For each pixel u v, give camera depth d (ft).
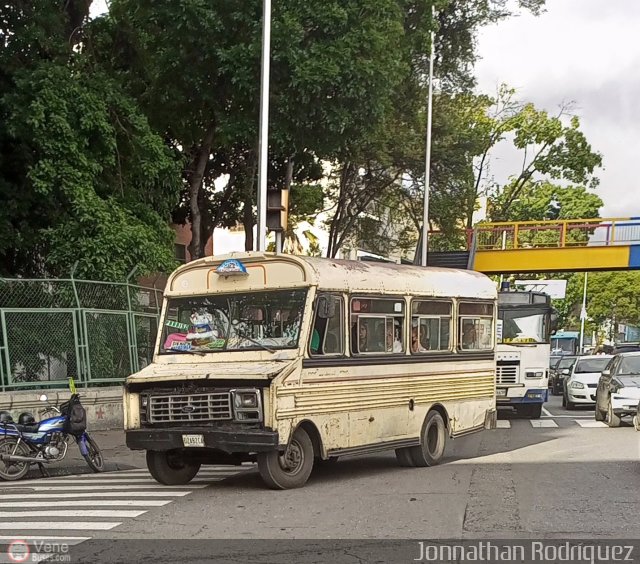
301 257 34.22
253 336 34.14
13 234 57.72
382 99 65.26
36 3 59.88
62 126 54.13
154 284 74.54
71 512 28.66
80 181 55.67
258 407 31.12
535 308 72.13
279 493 31.91
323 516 27.22
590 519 26.43
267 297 34.40
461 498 30.50
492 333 48.37
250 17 61.82
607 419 61.67
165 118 72.90
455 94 123.65
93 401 54.54
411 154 107.34
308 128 64.54
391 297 38.75
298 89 61.00
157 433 32.48
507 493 31.58
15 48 58.08
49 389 52.54
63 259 55.47
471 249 114.52
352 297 36.04
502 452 46.29
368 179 112.16
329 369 34.17
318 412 33.37
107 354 56.44
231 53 61.26
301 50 60.95
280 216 48.19
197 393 32.14
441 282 43.21
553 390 119.75
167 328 36.17
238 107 66.90
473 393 45.50
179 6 61.16
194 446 31.94
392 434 37.96
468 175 120.88
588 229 121.08
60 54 59.88
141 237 57.31
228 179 94.38
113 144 57.62
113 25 67.62
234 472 40.63
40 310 52.85
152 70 69.26
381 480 35.58
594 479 34.96
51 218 58.23
